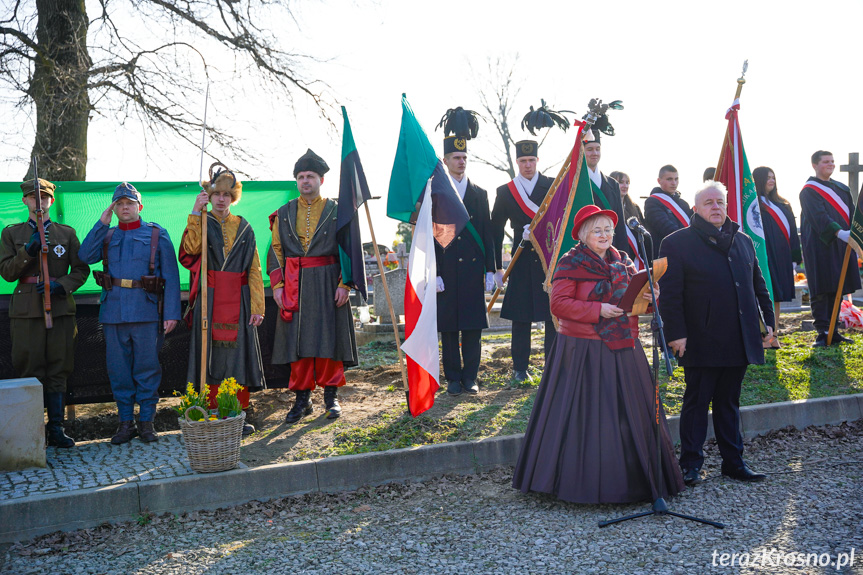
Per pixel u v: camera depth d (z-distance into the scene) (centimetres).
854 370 734
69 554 429
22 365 586
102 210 695
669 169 826
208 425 499
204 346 593
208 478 497
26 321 584
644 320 1124
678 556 396
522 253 718
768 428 632
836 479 514
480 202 702
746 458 573
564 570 387
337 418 636
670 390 683
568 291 485
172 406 738
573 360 487
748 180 740
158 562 413
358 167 631
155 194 707
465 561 404
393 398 704
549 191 660
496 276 725
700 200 520
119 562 416
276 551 425
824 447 594
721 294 510
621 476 471
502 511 479
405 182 621
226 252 620
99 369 662
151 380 605
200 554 423
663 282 518
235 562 411
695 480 514
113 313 590
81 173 1120
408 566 399
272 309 711
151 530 461
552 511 475
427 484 537
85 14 1154
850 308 927
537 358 837
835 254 830
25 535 454
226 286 618
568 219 604
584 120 603
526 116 717
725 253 515
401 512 484
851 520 436
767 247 859
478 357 706
